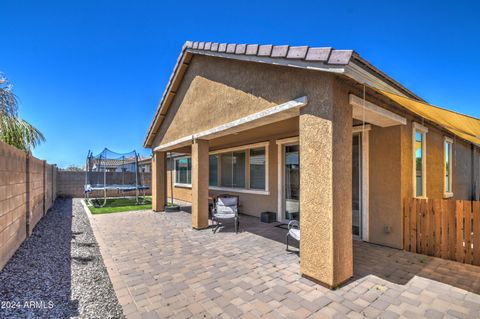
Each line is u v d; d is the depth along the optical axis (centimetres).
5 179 548
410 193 748
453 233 623
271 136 1109
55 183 1936
